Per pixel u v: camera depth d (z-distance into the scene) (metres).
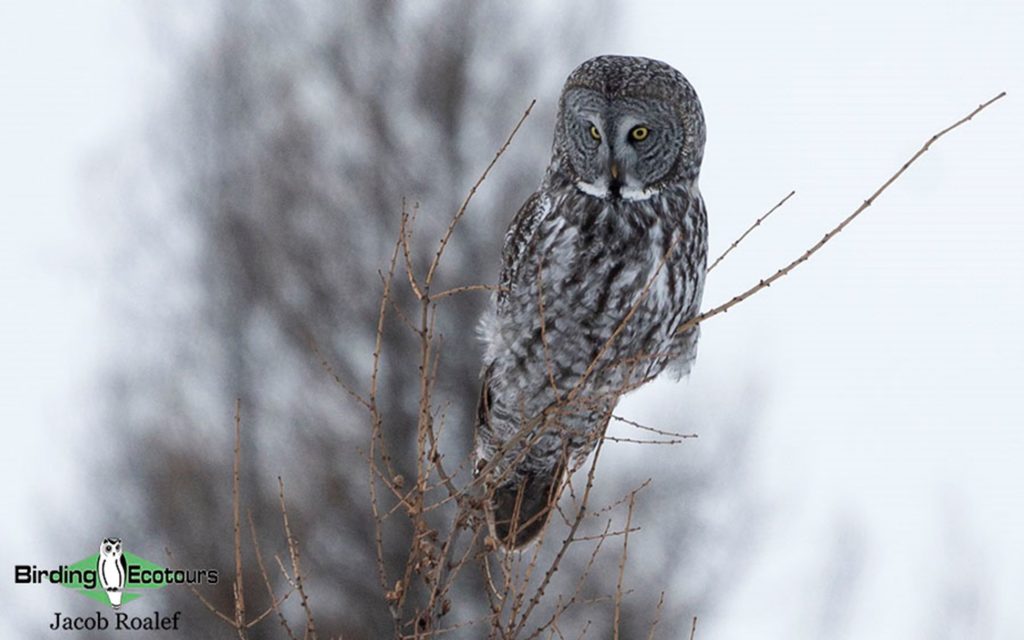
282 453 16.81
